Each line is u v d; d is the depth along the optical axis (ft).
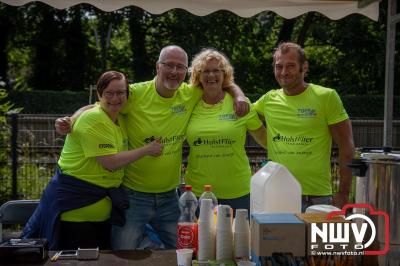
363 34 65.98
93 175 9.56
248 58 70.74
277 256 6.41
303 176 10.47
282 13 13.43
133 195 10.51
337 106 10.50
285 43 10.85
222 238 7.09
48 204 9.75
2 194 20.61
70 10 73.20
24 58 81.92
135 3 12.93
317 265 6.38
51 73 75.15
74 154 9.63
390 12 11.70
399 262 6.53
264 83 70.79
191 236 7.55
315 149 10.50
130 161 9.42
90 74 77.71
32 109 61.72
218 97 10.85
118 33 83.15
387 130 11.93
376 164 6.57
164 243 10.91
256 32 72.79
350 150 10.52
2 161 20.75
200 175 10.59
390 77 11.85
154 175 10.43
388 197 6.52
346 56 67.15
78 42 75.51
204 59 10.61
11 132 20.40
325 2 13.08
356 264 6.47
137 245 10.51
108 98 9.54
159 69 10.30
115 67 79.92
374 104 60.13
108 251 8.22
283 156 10.66
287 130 10.71
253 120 11.21
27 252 7.54
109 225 10.22
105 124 9.41
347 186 10.64
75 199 9.57
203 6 13.20
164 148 10.44
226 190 10.56
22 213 10.88
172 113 10.52
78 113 10.03
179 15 67.00
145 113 10.41
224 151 10.47
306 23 62.34
